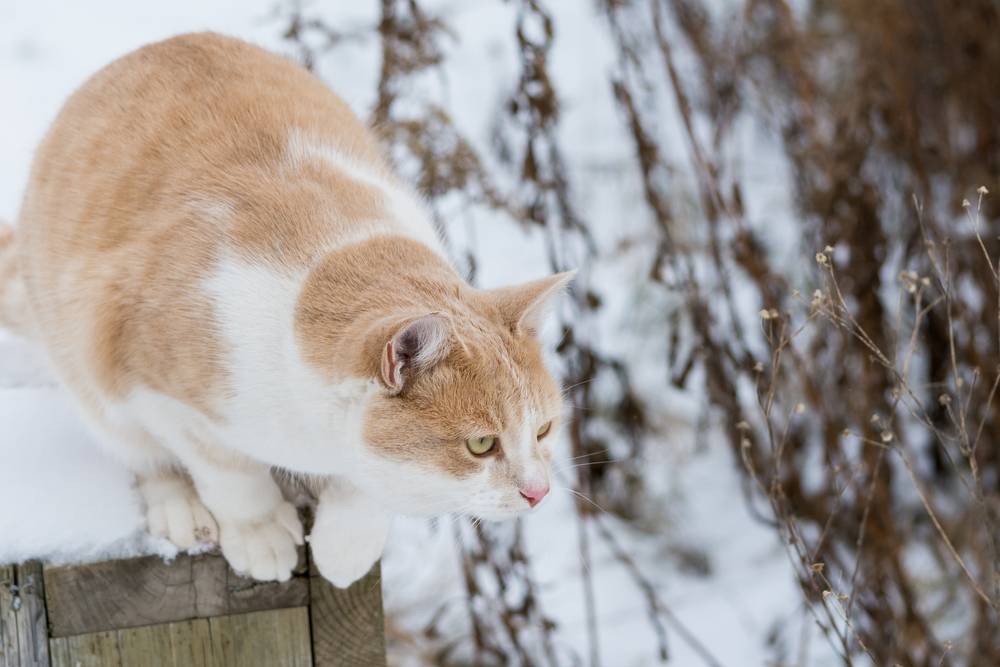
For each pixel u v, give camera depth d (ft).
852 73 25.04
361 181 13.43
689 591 23.31
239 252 12.17
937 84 24.47
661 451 24.68
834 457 21.43
